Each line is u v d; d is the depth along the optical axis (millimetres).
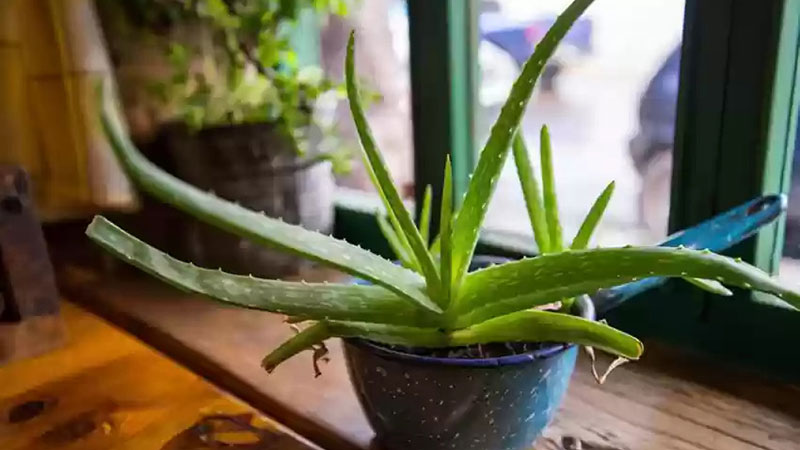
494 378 387
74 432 485
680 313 567
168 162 675
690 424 492
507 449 421
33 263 597
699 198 534
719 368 550
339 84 686
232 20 670
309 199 693
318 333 401
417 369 389
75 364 571
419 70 664
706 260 333
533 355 388
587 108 655
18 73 741
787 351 518
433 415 402
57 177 762
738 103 499
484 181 366
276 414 526
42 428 490
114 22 719
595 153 658
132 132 706
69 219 819
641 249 345
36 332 591
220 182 654
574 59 653
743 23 486
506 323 379
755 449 464
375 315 375
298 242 355
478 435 408
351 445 479
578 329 359
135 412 508
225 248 669
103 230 352
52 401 521
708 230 455
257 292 364
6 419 500
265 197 666
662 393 528
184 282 355
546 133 421
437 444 414
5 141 751
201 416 502
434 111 661
